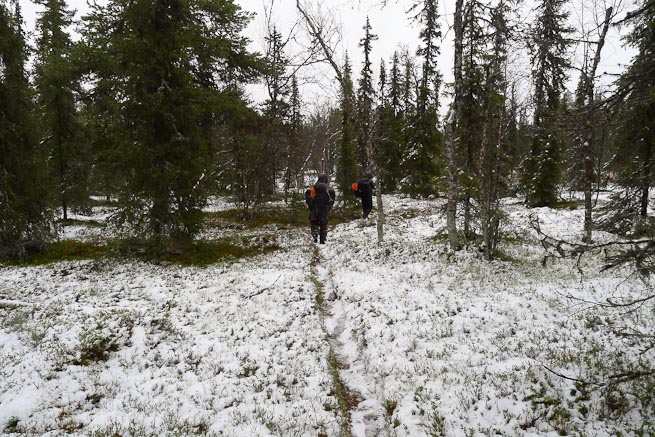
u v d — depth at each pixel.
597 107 4.46
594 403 5.09
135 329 8.30
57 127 25.70
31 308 9.39
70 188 26.19
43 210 18.55
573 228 19.84
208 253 16.98
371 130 16.45
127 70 15.18
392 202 32.84
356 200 30.98
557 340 6.87
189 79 16.02
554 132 4.93
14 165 16.95
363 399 6.32
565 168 30.09
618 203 17.23
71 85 17.84
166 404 5.84
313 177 44.75
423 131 33.78
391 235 19.44
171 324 8.74
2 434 5.05
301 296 10.71
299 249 17.66
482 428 4.99
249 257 16.73
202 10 18.03
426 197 33.78
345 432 5.42
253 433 5.19
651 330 6.82
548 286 10.23
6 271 14.67
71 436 5.02
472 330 7.77
